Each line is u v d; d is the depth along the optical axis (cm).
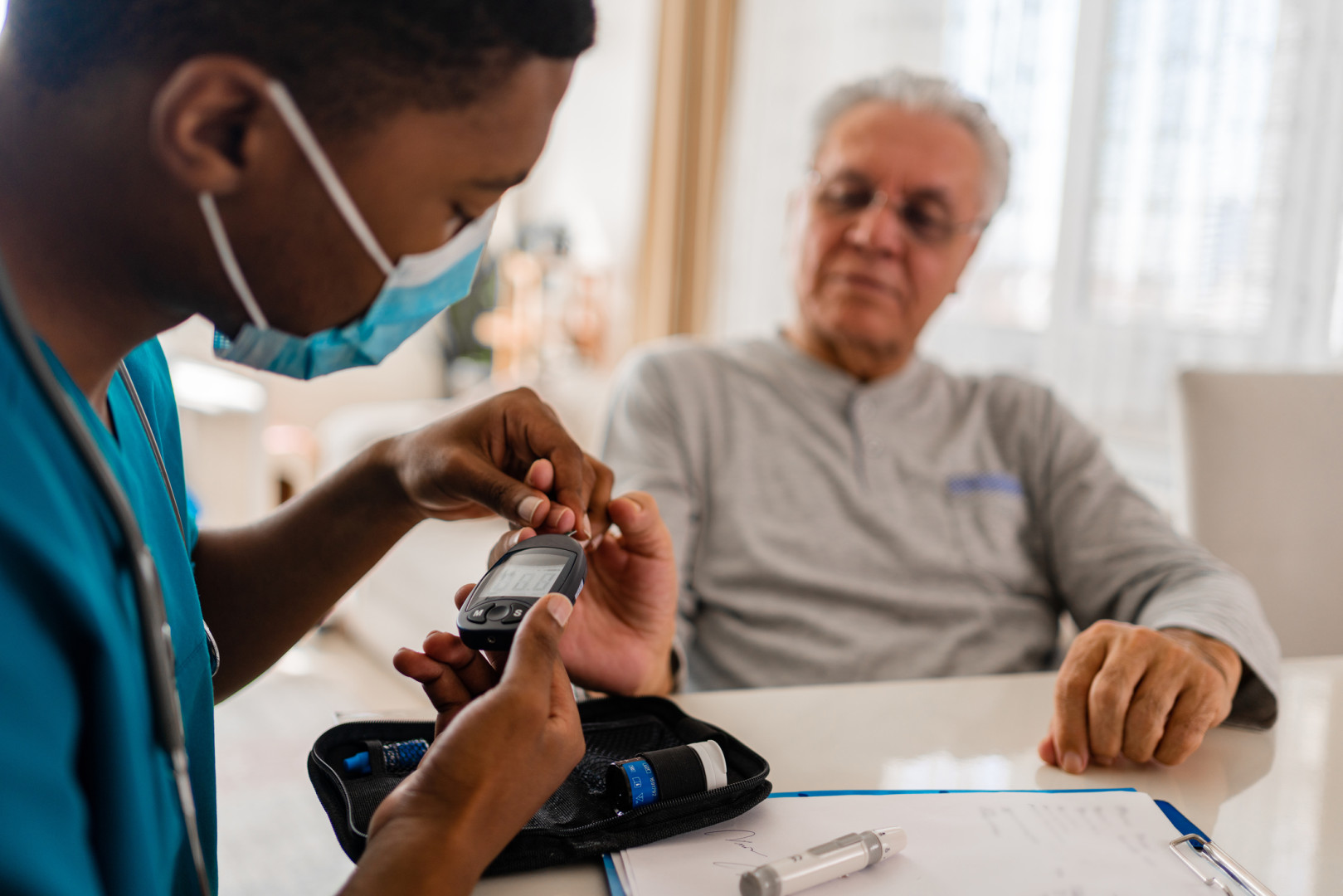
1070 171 213
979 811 56
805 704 73
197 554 69
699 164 291
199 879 43
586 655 73
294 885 156
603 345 382
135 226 39
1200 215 194
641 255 305
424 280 46
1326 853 56
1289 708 77
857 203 125
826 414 125
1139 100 202
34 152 38
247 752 199
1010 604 119
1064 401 216
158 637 41
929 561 118
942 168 123
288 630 70
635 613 76
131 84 36
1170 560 107
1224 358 192
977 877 50
